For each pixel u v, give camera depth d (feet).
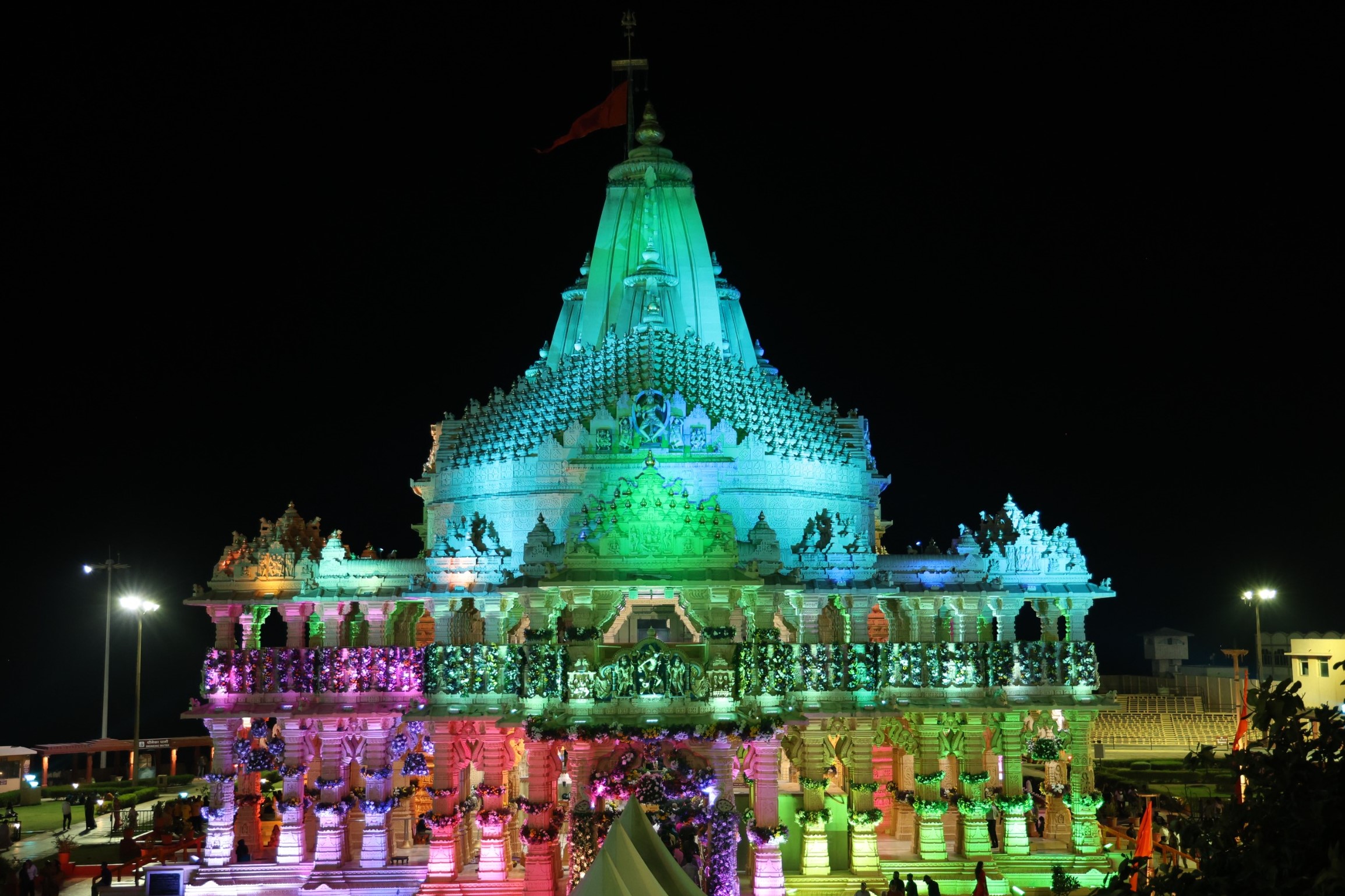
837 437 234.79
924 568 208.64
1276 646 348.18
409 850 199.31
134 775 269.64
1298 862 45.32
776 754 166.20
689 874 154.40
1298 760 48.65
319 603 206.69
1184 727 319.06
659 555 168.04
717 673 160.15
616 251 253.65
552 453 214.48
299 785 191.11
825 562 201.05
